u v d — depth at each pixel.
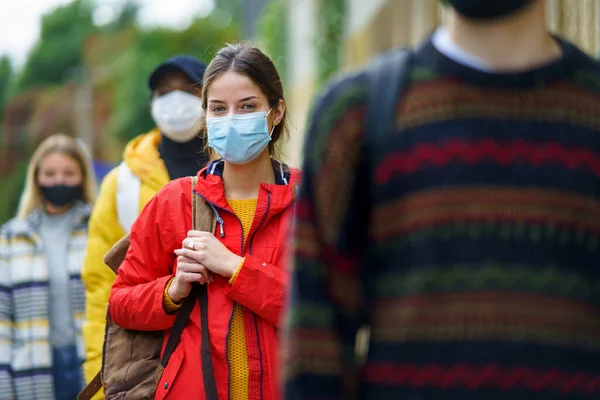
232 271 4.68
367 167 2.85
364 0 26.83
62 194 8.04
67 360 7.73
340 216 2.86
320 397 2.78
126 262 5.06
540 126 2.75
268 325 4.74
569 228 2.72
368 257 2.91
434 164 2.75
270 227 4.89
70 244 7.96
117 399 4.89
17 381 7.65
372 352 2.86
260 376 4.69
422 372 2.73
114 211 6.52
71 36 74.50
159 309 4.80
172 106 6.54
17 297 7.77
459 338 2.70
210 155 5.98
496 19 2.78
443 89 2.79
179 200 4.97
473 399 2.69
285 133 5.38
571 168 2.73
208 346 4.68
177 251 4.78
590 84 2.83
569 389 2.70
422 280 2.74
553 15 10.77
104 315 6.45
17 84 75.62
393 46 24.28
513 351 2.68
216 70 5.02
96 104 63.66
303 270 2.85
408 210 2.78
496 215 2.71
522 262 2.70
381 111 2.82
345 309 2.90
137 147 6.66
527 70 2.78
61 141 8.20
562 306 2.70
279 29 36.47
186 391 4.69
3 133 64.94
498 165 2.73
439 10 17.22
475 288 2.70
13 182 58.03
